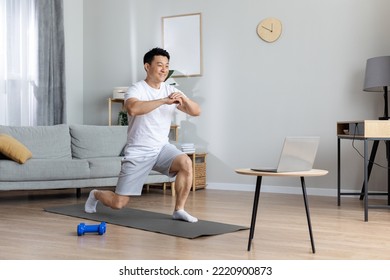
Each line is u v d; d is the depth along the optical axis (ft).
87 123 20.80
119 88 18.92
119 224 10.73
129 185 11.12
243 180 17.72
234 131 17.90
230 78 17.98
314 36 16.51
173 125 18.65
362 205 13.97
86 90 20.86
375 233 9.91
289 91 16.94
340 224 10.95
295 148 7.95
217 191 17.39
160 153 11.18
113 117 20.38
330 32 16.28
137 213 12.32
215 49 18.25
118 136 17.65
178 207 11.30
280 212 12.61
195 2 18.62
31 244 8.79
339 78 16.14
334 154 16.20
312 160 8.32
